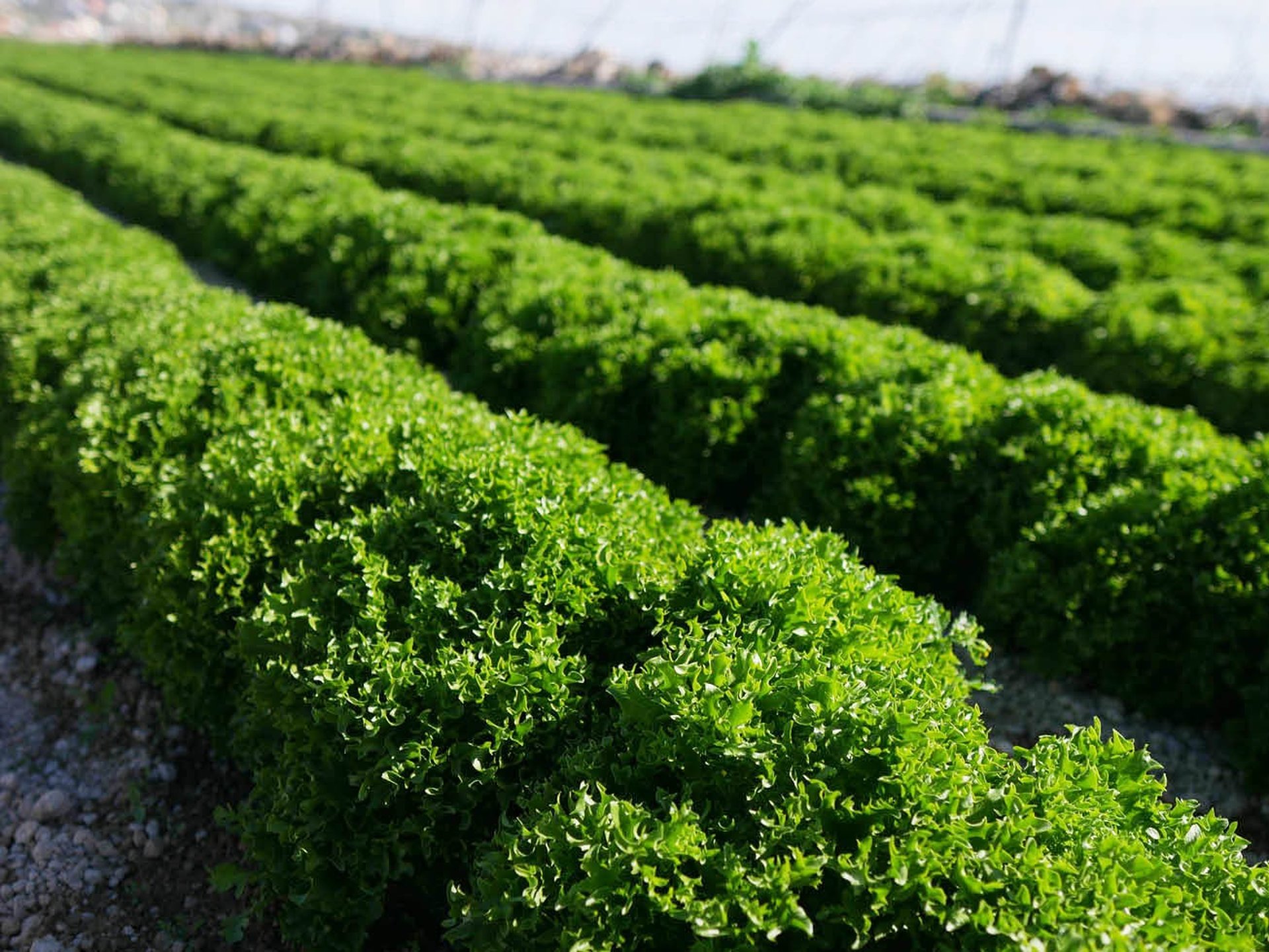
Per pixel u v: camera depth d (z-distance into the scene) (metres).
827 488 1.32
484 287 1.88
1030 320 1.84
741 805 0.65
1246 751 1.08
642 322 1.53
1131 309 1.77
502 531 0.85
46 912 0.90
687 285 1.75
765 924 0.56
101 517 1.16
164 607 0.99
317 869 0.76
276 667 0.81
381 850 0.75
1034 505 1.22
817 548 0.87
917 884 0.57
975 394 1.32
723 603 0.80
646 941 0.59
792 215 2.31
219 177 2.86
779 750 0.64
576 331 1.54
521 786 0.75
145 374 1.18
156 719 1.14
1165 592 1.12
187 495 0.99
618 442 1.53
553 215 2.70
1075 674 1.21
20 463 1.36
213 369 1.18
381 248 2.06
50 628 1.32
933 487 1.29
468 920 0.64
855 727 0.65
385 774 0.71
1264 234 2.73
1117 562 1.12
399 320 1.87
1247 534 1.08
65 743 1.11
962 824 0.60
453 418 1.07
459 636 0.80
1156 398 1.72
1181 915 0.58
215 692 1.00
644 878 0.58
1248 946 0.57
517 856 0.63
